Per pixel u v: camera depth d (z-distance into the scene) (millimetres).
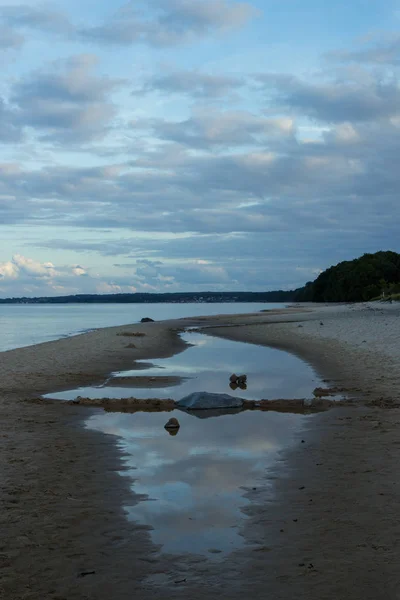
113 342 28828
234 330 38812
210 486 6645
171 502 6113
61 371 17906
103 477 7043
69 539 5168
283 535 5172
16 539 5164
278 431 9617
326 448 8289
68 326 57062
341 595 4102
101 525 5488
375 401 11945
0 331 47625
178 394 13773
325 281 149375
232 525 5453
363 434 9109
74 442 8930
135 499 6219
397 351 19844
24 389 14547
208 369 18594
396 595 4078
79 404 12461
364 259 136125
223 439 9078
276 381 15672
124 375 17297
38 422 10516
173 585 4316
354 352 20969
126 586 4309
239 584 4309
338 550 4816
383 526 5281
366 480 6672
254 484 6699
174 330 40875
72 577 4457
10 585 4324
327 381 15297
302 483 6660
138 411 11695
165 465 7574
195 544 5039
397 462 7379
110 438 9219
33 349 24984
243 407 12047
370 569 4461
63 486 6676
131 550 4934
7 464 7590
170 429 9914
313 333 31344
